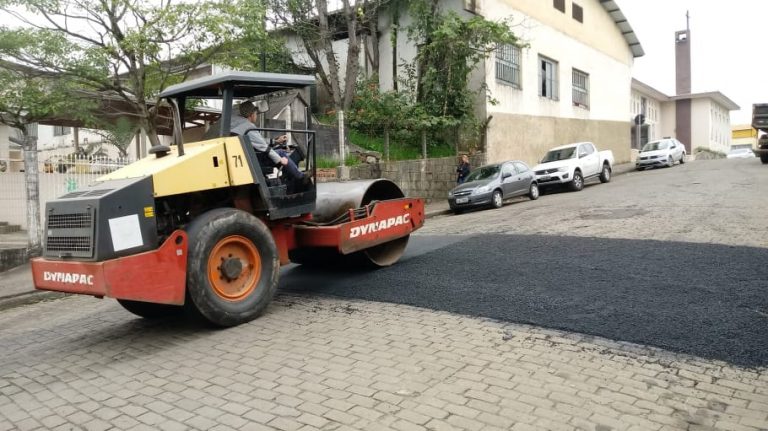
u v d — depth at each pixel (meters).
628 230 9.16
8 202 14.20
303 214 6.71
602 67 31.20
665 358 4.30
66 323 6.82
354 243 7.06
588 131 29.52
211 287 5.55
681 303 5.38
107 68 11.23
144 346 5.42
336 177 15.81
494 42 20.14
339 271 8.01
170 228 5.81
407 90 20.88
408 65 21.00
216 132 6.22
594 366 4.23
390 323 5.51
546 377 4.09
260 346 5.12
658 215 10.64
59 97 11.04
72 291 5.17
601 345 4.61
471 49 19.72
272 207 6.24
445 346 4.79
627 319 5.08
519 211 14.16
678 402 3.65
